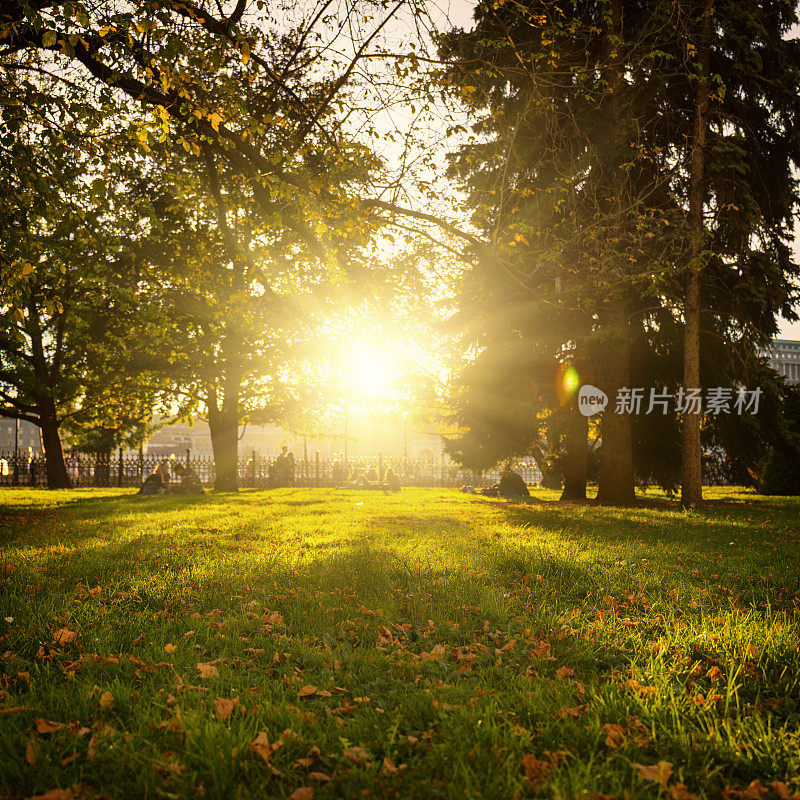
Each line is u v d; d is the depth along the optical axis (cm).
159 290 2373
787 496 2662
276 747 287
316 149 1009
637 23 1691
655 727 315
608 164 1631
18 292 920
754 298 1708
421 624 519
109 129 974
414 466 4484
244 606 554
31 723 316
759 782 258
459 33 1280
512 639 459
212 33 880
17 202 1027
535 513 1540
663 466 2211
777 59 1748
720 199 1712
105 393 2839
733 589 640
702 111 1733
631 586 642
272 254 1381
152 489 2644
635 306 1942
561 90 1571
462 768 269
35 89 916
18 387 3045
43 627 477
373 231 1104
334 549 887
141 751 287
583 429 2184
